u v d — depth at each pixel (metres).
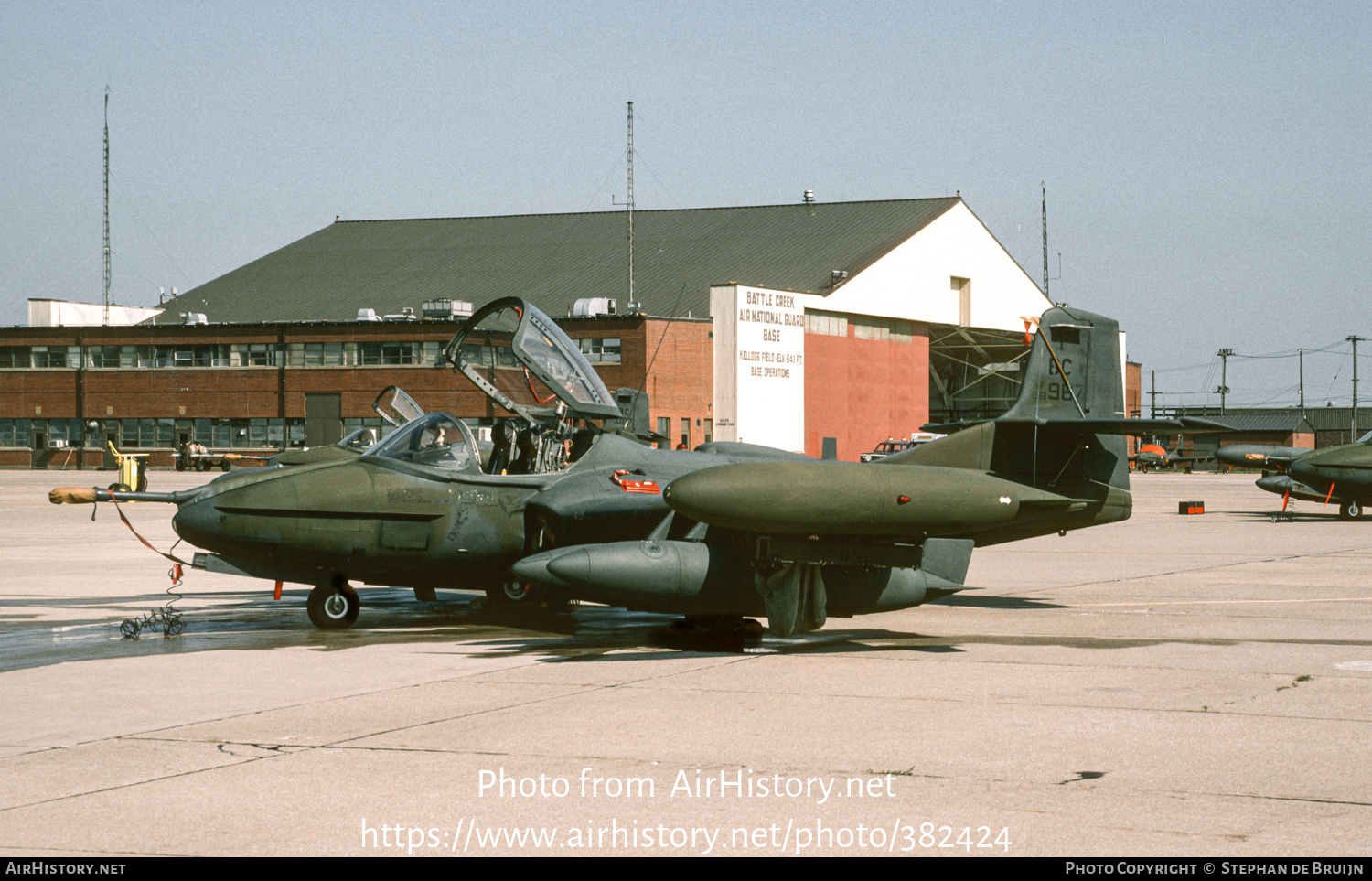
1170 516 33.38
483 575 12.83
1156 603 14.62
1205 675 9.56
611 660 10.49
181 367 71.25
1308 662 10.20
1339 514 33.09
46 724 7.86
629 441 13.75
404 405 22.38
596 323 59.22
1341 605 14.38
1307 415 125.94
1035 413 14.20
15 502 38.41
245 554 12.15
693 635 12.06
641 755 6.92
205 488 12.25
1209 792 6.14
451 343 13.68
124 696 8.83
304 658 10.66
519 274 75.88
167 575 18.27
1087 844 5.37
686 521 11.84
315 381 68.19
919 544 11.34
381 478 12.41
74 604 14.95
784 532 10.59
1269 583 16.92
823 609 11.35
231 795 6.13
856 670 9.85
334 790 6.21
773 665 10.12
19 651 11.12
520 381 13.80
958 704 8.37
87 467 73.38
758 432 60.84
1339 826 5.60
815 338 64.38
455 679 9.50
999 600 14.93
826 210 76.94
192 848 5.34
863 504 10.62
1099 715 8.00
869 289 67.00
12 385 74.50
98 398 73.06
